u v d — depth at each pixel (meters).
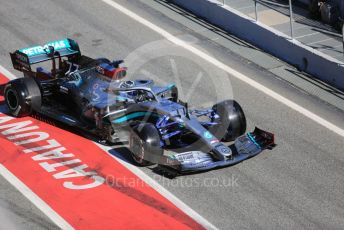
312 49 54.56
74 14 64.06
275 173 40.06
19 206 35.97
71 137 43.38
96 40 58.75
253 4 64.56
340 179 39.81
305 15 62.38
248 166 40.69
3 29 60.31
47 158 40.88
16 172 39.34
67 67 47.66
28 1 66.75
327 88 52.38
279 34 57.19
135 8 66.06
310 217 35.97
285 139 44.19
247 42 59.97
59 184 38.16
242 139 40.69
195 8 65.44
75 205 36.25
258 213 36.09
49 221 34.75
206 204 36.72
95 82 43.44
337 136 45.06
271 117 47.19
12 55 48.16
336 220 35.81
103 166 40.12
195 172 39.72
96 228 34.31
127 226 34.56
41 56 47.56
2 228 33.97
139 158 39.31
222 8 61.97
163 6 66.81
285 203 37.12
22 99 44.09
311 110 48.69
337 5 60.03
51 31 60.25
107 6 66.19
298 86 52.47
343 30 51.59
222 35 61.09
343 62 52.59
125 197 37.09
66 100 45.03
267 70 54.91
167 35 60.41
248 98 49.84
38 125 44.84
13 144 42.38
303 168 40.78
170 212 35.84
